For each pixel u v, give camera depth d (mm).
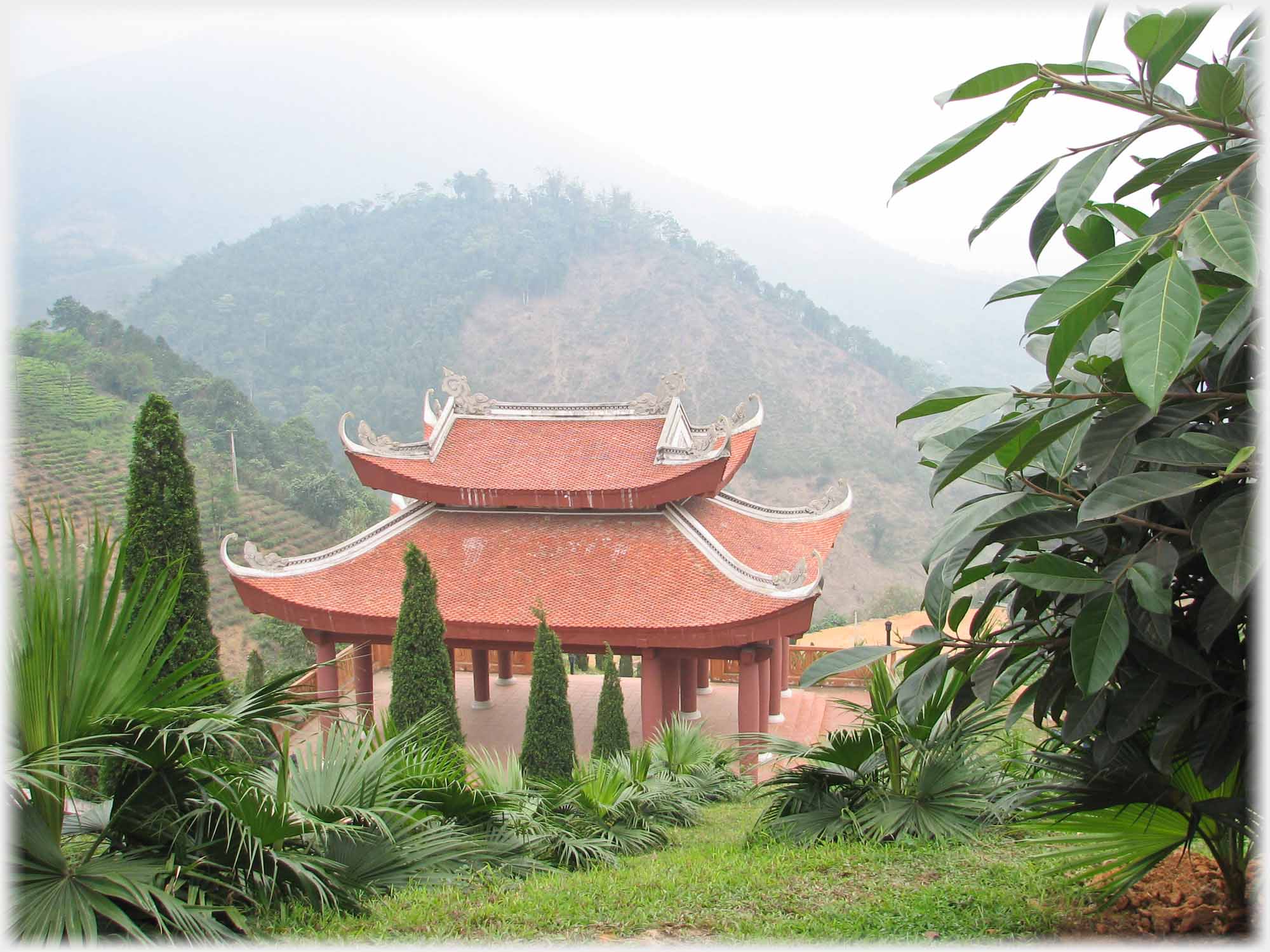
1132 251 5148
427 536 28953
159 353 109500
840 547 141125
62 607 7699
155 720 7906
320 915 8758
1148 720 7262
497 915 9023
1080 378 7102
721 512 31688
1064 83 6094
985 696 7434
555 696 21391
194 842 8422
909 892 9102
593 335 189250
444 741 14977
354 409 164125
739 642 24828
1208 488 6379
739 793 19766
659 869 11305
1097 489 5703
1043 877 8945
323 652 27906
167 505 16297
